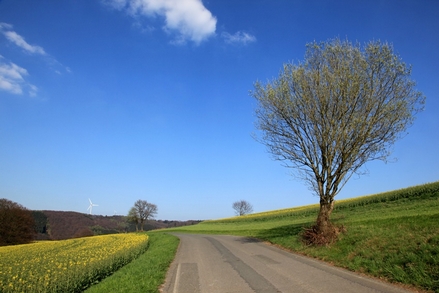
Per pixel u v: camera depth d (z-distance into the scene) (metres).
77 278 12.83
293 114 19.64
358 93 17.55
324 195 18.19
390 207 29.97
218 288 9.92
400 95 17.42
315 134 18.94
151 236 45.47
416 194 31.59
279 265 13.41
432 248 10.20
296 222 40.59
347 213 33.34
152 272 12.98
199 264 15.30
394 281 9.32
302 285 9.52
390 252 11.48
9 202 78.25
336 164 18.20
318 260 14.12
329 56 18.97
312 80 19.03
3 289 12.34
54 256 22.98
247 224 58.28
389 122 17.31
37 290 11.85
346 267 11.91
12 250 35.75
